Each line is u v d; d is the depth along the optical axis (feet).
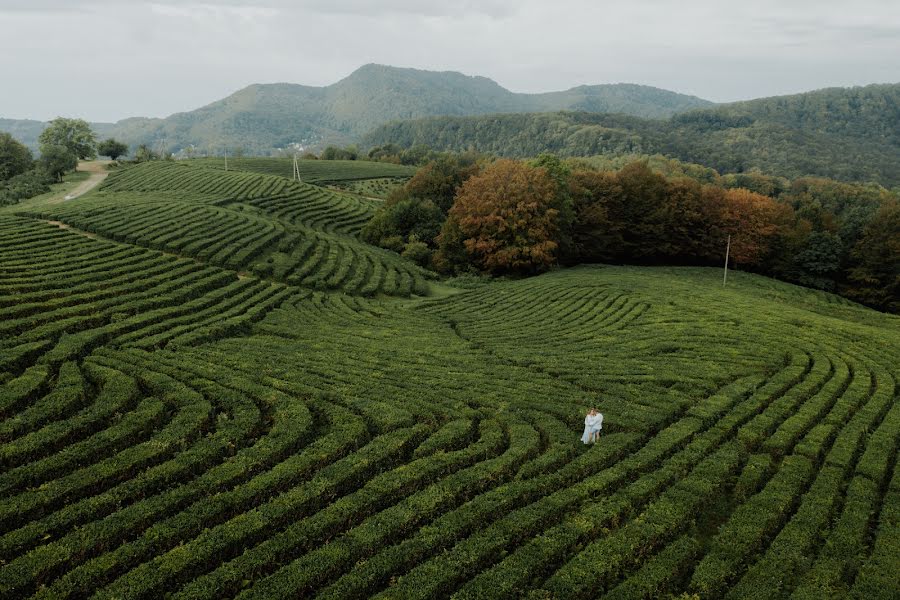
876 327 168.76
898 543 60.34
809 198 464.65
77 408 87.40
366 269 219.82
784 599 53.72
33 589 51.93
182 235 205.36
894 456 80.07
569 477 74.02
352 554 57.21
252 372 106.01
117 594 50.34
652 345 133.28
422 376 109.50
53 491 64.64
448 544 60.70
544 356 125.59
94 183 406.00
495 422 89.15
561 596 52.90
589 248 290.35
